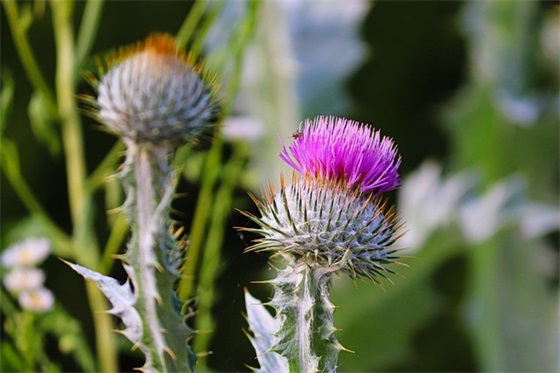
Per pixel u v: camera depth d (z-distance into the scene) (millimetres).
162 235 3646
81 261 7117
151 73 3781
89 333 12273
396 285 10344
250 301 4195
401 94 14750
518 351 10633
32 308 6602
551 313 10555
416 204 10172
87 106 8617
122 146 7215
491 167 11438
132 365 9820
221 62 6945
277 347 3785
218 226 7176
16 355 6504
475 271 10703
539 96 11461
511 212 10125
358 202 3998
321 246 3879
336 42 9672
